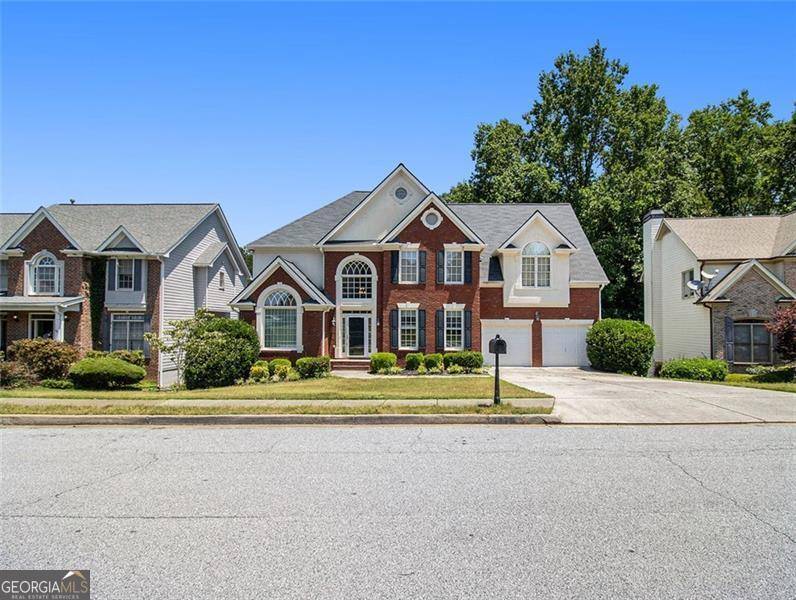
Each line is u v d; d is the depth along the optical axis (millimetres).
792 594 4816
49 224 29844
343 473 8594
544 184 45000
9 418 13422
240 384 22250
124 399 15961
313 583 5020
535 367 30781
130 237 29906
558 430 12141
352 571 5246
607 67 49156
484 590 4879
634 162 46156
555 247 31016
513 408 13805
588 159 49500
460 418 13133
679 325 30984
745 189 45562
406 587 4934
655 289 33781
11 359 27016
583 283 31156
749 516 6648
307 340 29000
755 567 5324
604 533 6137
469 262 29797
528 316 31141
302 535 6105
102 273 30375
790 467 8852
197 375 21656
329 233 30594
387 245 29656
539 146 49938
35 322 30094
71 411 13906
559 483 7988
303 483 8062
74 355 26188
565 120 50031
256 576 5160
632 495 7434
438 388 18062
